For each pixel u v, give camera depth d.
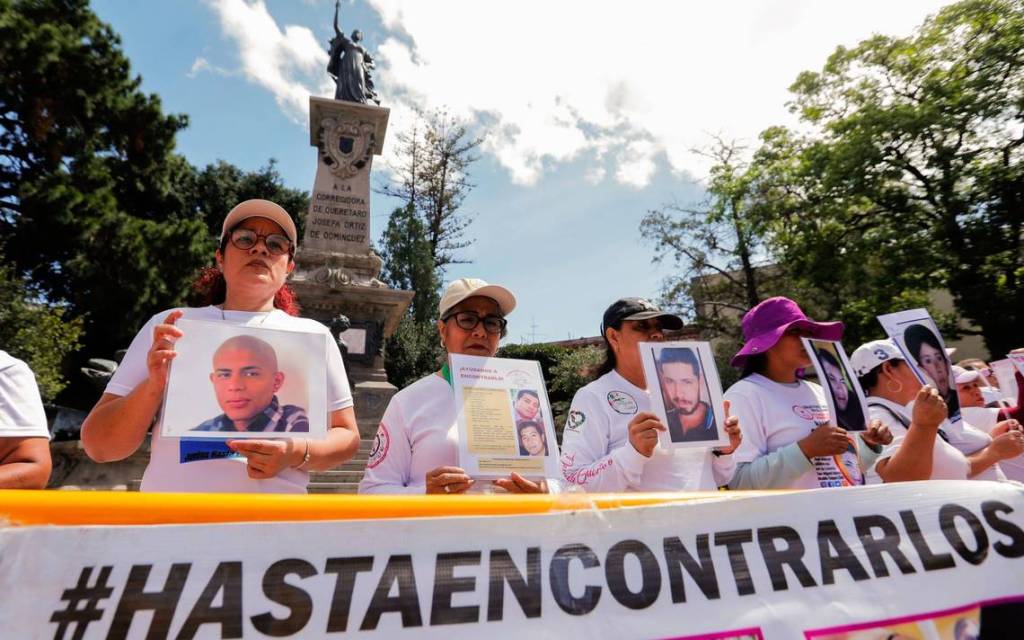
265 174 27.14
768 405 2.97
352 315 13.73
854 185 17.83
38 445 2.11
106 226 16.09
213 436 1.86
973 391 4.50
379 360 13.50
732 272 23.69
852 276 18.36
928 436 2.57
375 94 16.52
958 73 16.80
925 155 17.34
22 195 15.45
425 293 27.53
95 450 2.03
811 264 19.34
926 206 18.38
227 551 1.28
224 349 1.97
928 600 1.55
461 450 2.16
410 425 2.53
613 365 3.16
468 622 1.34
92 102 17.50
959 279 16.53
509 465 2.19
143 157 19.81
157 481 1.99
